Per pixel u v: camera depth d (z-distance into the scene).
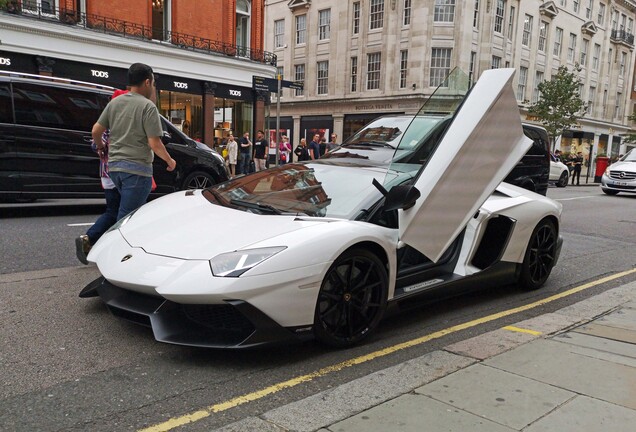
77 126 8.12
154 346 3.36
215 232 3.36
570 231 9.22
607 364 3.17
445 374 3.03
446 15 29.91
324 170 4.31
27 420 2.46
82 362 3.10
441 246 3.65
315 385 2.93
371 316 3.56
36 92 7.75
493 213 4.56
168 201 4.24
